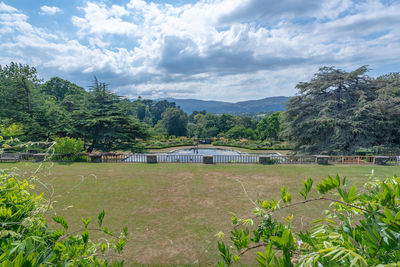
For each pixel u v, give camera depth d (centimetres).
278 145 3756
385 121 1923
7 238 127
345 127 2086
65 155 1573
